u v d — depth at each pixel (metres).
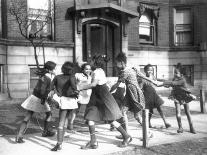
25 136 8.04
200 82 21.47
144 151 6.77
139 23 20.72
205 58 21.39
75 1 17.30
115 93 7.67
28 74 15.75
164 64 21.25
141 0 20.25
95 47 18.27
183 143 7.44
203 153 6.61
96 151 6.72
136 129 8.94
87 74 8.77
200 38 21.61
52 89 6.96
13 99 14.84
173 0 21.61
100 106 6.75
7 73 15.18
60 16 16.95
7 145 7.16
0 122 9.79
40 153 6.56
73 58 17.16
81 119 10.59
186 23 21.95
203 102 12.26
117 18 18.47
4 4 15.19
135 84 7.35
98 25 18.30
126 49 18.83
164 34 21.53
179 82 8.32
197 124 9.79
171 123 9.88
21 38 15.51
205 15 21.58
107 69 18.50
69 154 6.50
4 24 15.23
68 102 6.81
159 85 8.09
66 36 17.11
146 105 8.62
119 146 7.05
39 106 7.36
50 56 16.44
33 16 16.11
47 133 8.02
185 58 21.45
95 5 16.84
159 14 21.31
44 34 16.62
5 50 15.08
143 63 20.25
